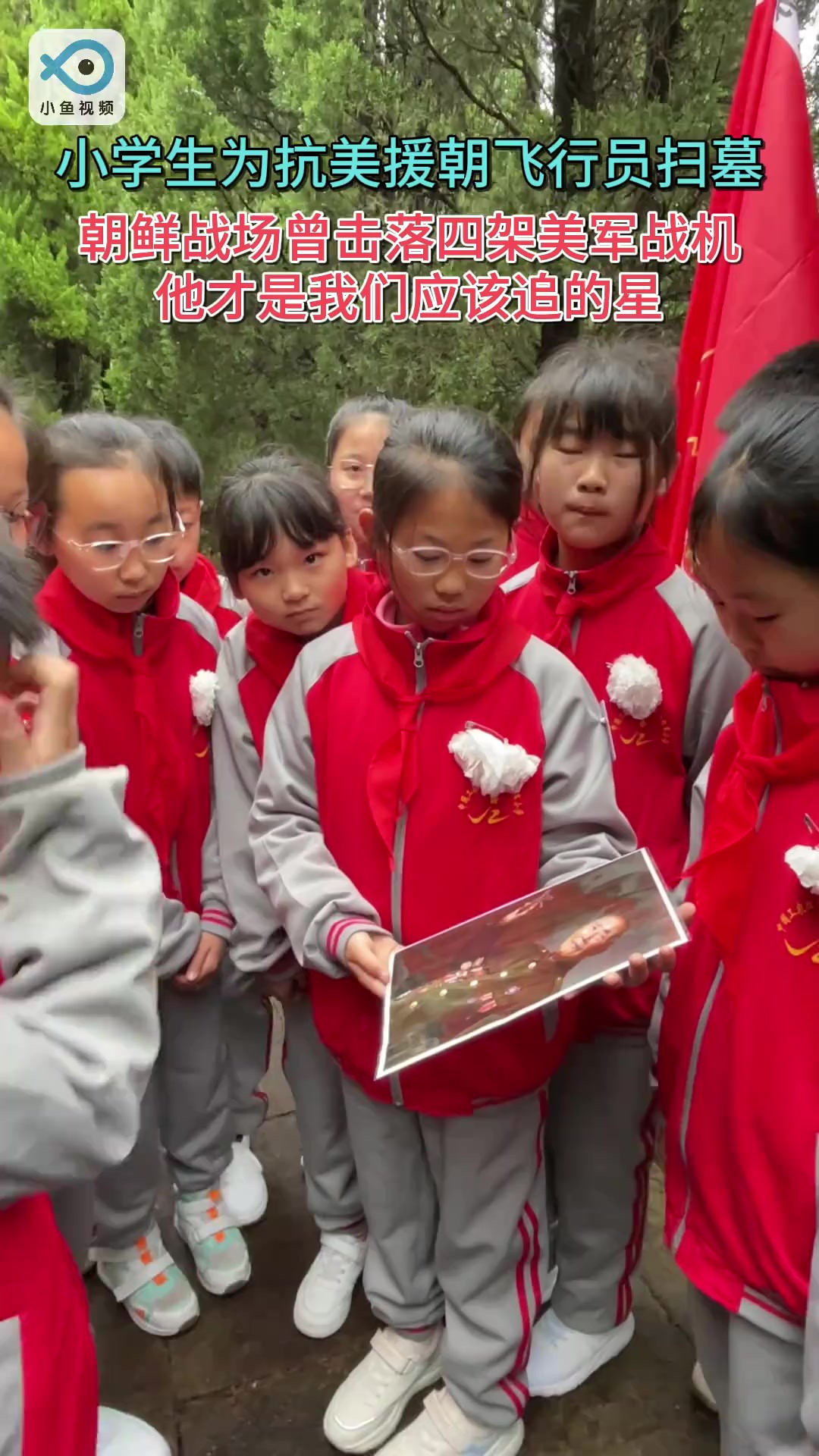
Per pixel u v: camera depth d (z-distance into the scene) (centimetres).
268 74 387
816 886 82
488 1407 119
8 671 68
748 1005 89
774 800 88
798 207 148
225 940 139
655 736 127
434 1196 126
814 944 85
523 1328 118
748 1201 89
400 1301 126
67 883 67
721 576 80
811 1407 81
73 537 119
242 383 403
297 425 399
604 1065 124
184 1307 142
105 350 616
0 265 609
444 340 301
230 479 131
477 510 97
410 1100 112
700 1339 105
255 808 123
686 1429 127
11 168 636
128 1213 140
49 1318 77
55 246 656
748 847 90
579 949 89
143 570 121
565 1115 128
